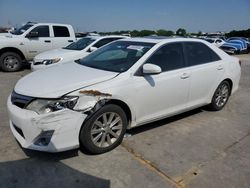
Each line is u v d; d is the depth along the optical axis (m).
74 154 3.68
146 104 4.10
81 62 4.73
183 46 4.79
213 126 4.93
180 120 5.14
